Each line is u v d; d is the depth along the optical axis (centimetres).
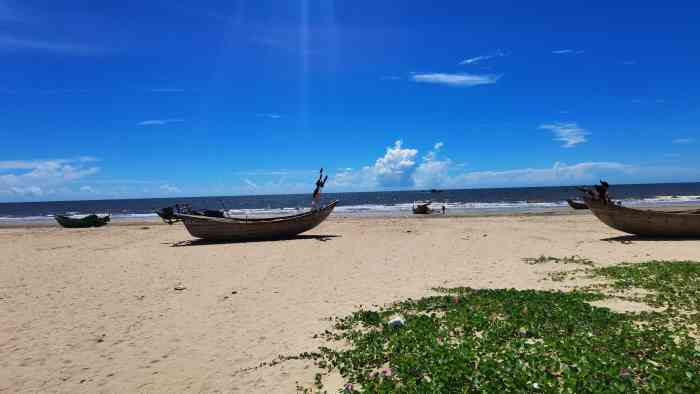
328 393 576
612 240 1955
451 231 2541
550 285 1124
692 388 494
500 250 1758
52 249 2184
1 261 1803
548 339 676
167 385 634
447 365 592
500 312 844
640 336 679
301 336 803
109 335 848
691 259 1413
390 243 2052
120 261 1723
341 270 1422
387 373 602
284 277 1337
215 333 841
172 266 1578
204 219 2219
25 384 650
